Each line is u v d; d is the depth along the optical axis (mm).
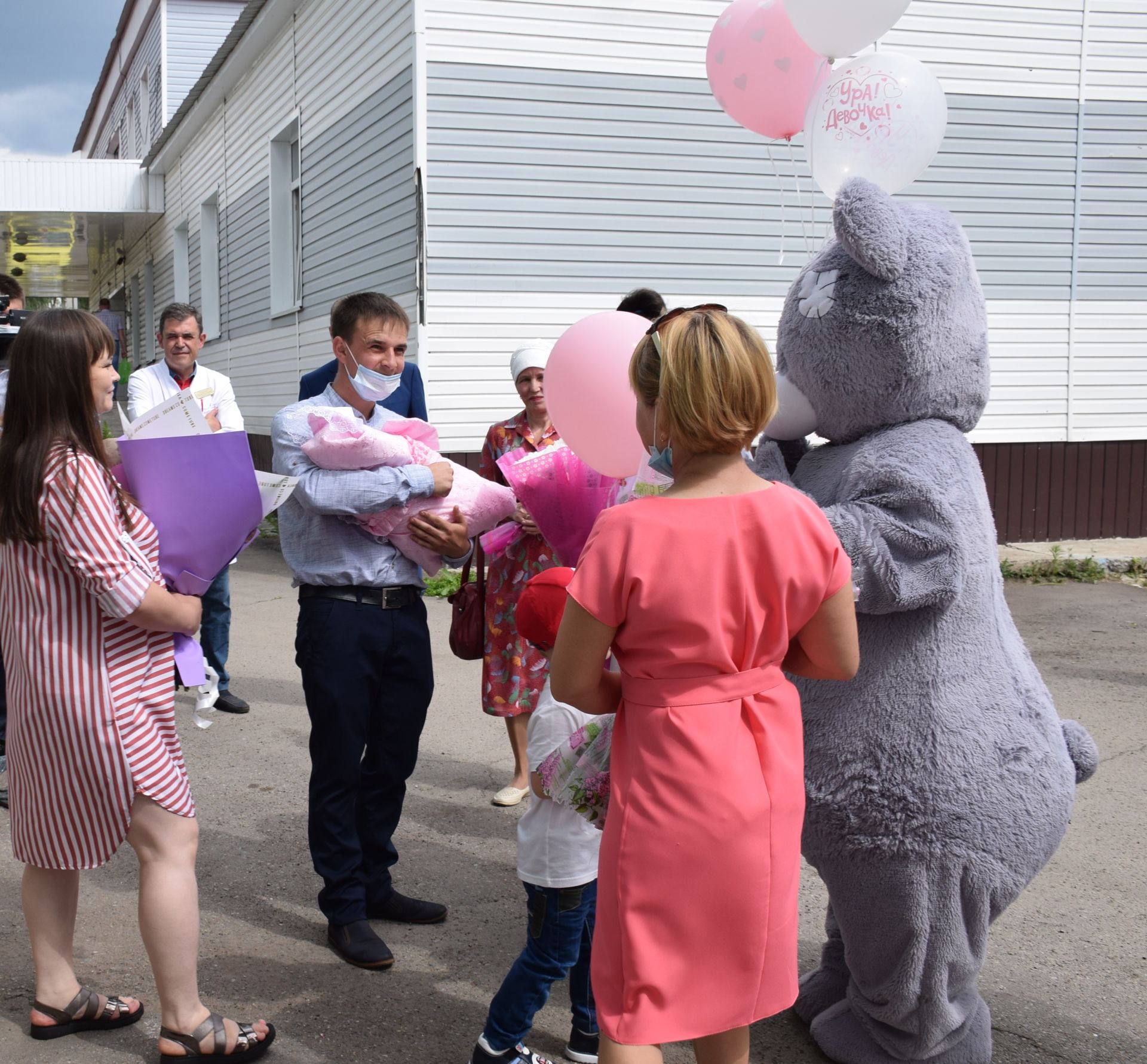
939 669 2496
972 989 2725
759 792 2016
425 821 4441
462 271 9242
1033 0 10102
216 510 2639
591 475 3061
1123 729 5566
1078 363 10641
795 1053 2867
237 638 7516
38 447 2469
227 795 4676
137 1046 2854
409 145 9273
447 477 3311
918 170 3104
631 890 2006
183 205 19125
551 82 9250
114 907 3654
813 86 3562
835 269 2611
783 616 2043
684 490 2074
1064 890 3816
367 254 10453
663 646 2014
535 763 2754
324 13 11258
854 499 2500
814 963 3328
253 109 14281
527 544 4438
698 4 9445
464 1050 2871
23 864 3918
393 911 3580
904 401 2598
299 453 3293
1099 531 10844
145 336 24312
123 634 2623
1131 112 10469
